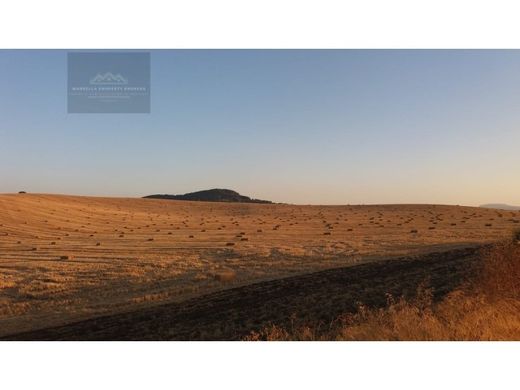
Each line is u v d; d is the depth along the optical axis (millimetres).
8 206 78875
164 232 61375
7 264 33594
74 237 55656
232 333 13875
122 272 29453
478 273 12875
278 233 56750
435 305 11117
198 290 23094
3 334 16578
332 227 63656
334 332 10594
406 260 26969
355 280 21766
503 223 60469
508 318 8555
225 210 115938
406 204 115000
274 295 19781
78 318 18484
